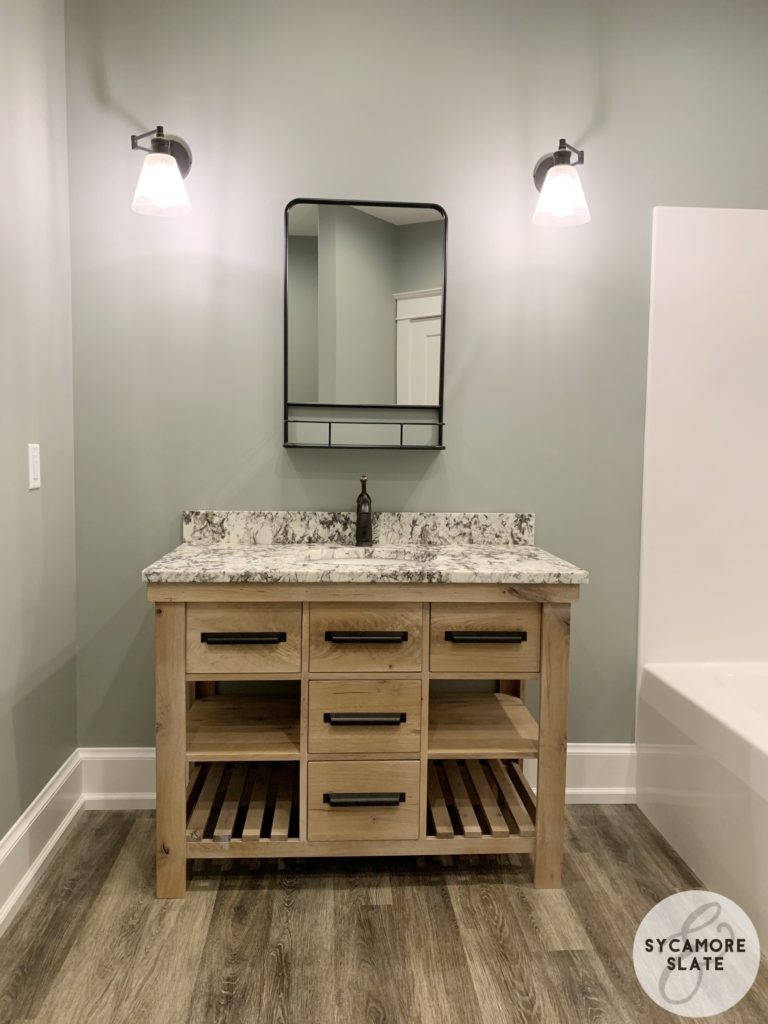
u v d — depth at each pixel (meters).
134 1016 1.42
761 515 2.32
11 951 1.59
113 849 2.00
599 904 1.79
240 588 1.72
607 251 2.24
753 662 2.34
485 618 1.79
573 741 2.33
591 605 2.32
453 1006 1.45
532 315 2.24
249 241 2.17
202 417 2.20
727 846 1.77
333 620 1.76
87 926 1.67
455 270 2.22
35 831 1.86
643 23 2.21
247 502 2.24
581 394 2.27
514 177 2.21
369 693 1.79
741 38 2.23
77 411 2.16
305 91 2.15
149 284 2.16
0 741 1.68
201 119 2.13
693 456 2.29
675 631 2.32
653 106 2.22
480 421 2.27
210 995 1.47
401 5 2.16
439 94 2.18
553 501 2.29
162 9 2.10
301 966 1.55
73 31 2.08
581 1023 1.41
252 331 2.19
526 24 2.18
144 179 1.87
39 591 1.92
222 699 2.15
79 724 2.23
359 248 2.19
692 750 1.96
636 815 2.26
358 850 1.81
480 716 2.04
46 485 1.97
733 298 2.27
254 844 1.79
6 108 1.71
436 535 2.27
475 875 1.91
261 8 2.13
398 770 1.81
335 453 2.24
